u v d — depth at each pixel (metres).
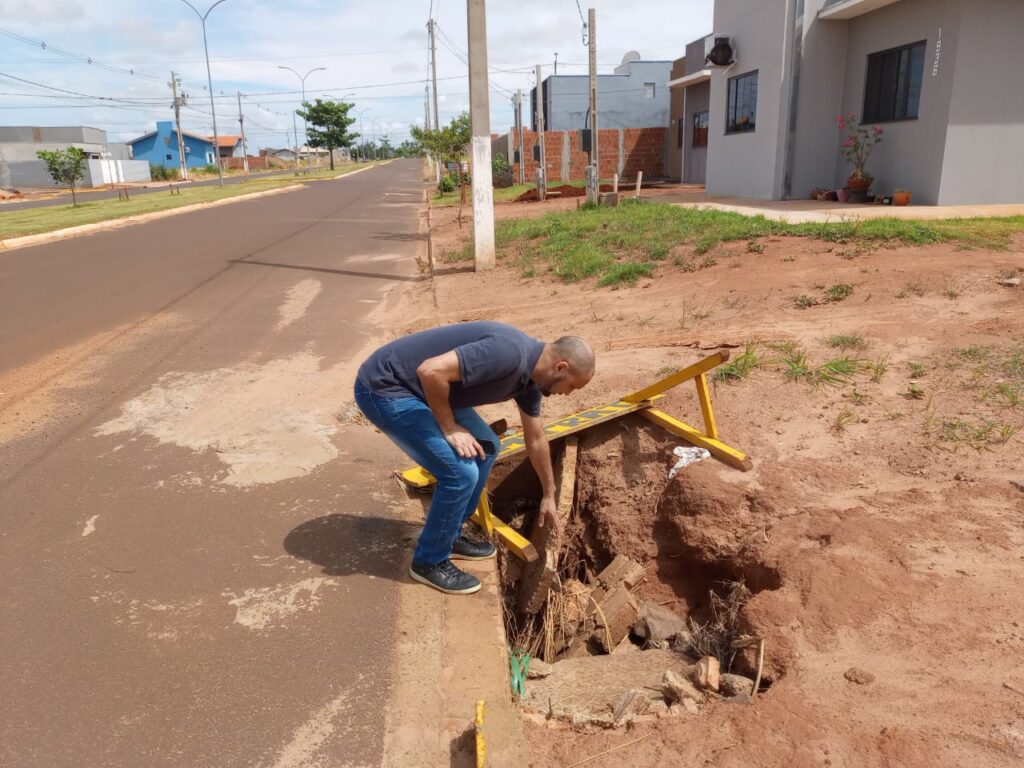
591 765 2.57
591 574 4.52
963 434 4.42
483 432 3.53
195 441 5.18
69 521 4.07
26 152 59.78
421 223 20.77
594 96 16.56
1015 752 2.36
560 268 10.09
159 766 2.49
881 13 13.71
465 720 2.71
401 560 3.72
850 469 4.21
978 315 6.25
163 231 18.67
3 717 2.68
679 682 3.09
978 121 12.36
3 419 5.62
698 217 11.92
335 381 6.47
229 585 3.48
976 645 2.84
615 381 5.69
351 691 2.83
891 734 2.48
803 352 5.78
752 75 16.56
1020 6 11.95
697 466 4.39
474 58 10.76
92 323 8.63
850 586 3.25
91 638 3.11
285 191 38.44
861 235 8.95
